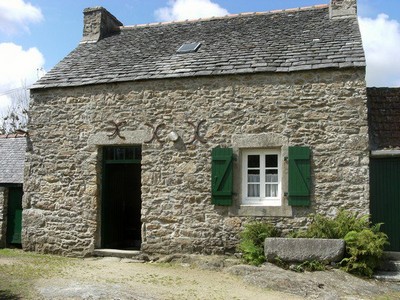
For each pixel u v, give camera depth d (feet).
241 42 35.83
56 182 34.53
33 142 35.35
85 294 21.58
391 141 30.58
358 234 26.71
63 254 33.86
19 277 25.26
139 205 40.45
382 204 29.55
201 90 32.09
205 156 31.58
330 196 29.19
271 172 31.04
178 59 34.91
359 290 24.17
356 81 29.50
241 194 31.01
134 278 26.14
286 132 30.27
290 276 25.52
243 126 31.04
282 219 29.81
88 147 34.04
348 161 29.12
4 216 37.88
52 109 35.17
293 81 30.53
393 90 34.81
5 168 39.83
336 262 27.04
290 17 39.40
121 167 37.50
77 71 36.52
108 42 41.63
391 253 28.73
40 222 34.63
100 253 33.12
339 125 29.48
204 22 42.19
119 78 33.76
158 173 32.40
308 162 29.53
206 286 24.72
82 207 33.81
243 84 31.37
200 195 31.40
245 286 24.91
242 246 28.48
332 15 37.06
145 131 32.91
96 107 34.17
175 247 31.58
